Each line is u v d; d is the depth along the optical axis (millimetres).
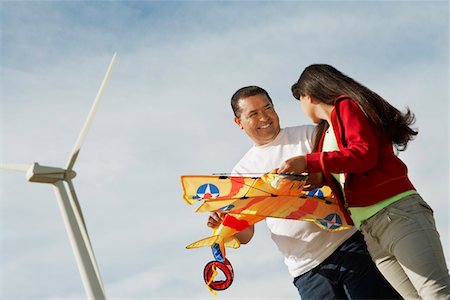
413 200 3625
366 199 3689
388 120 3721
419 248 3484
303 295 4543
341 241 4398
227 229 4234
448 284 3426
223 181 4004
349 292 4352
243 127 4699
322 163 3605
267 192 4043
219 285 4141
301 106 4125
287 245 4555
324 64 3988
